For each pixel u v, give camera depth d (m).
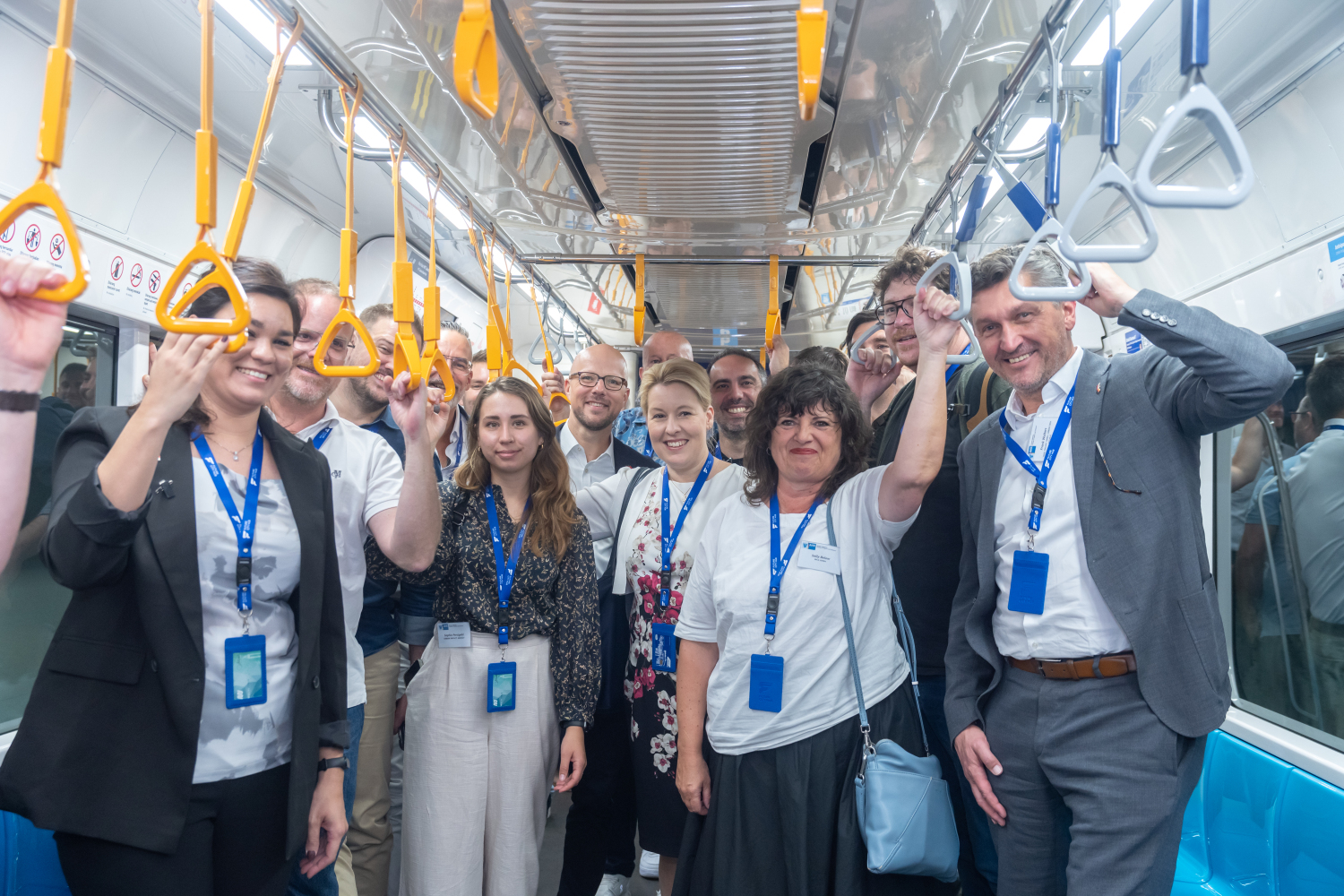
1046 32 1.24
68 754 1.41
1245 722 2.81
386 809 2.63
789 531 2.07
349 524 2.25
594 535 2.93
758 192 1.98
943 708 2.25
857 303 3.61
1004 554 1.91
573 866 2.82
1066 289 1.18
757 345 4.53
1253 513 2.94
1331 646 2.57
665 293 3.24
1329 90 2.19
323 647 1.83
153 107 2.74
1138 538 1.69
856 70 1.40
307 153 3.40
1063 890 1.83
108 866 1.43
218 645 1.60
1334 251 2.32
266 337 1.64
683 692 2.20
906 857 1.73
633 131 1.62
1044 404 1.90
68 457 1.48
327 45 1.38
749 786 1.94
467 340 3.37
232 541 1.63
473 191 2.02
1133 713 1.68
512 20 1.23
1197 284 3.03
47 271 1.00
